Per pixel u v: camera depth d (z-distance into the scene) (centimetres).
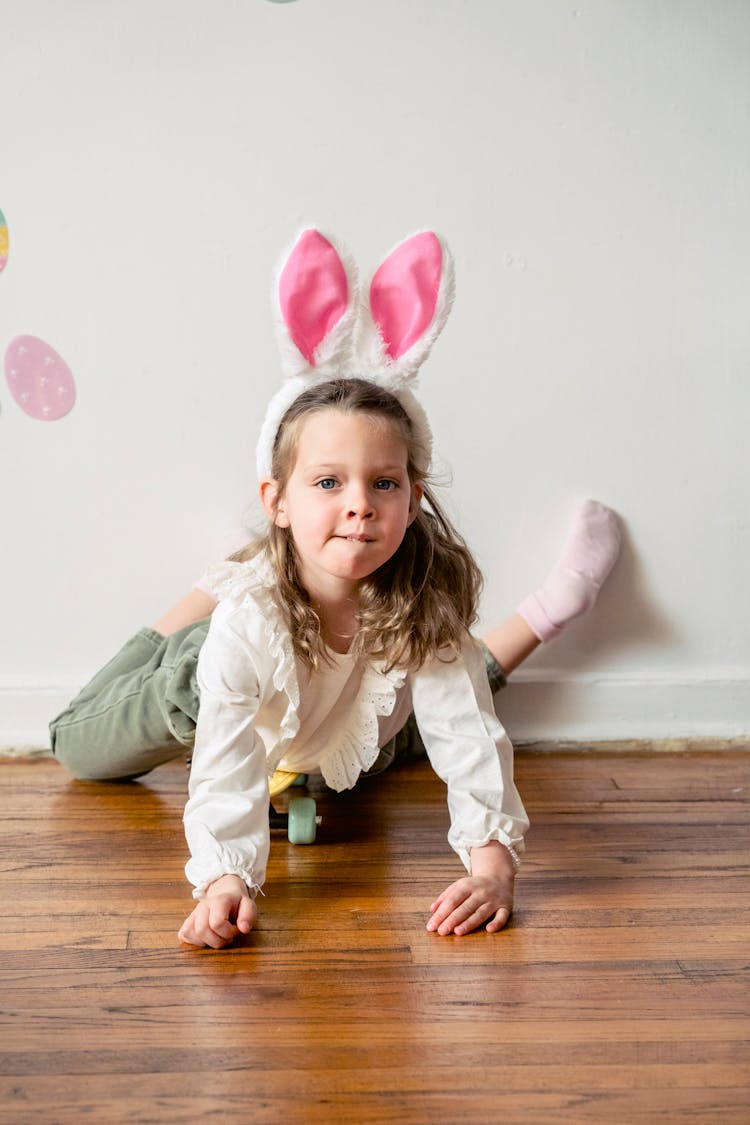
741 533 177
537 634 170
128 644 165
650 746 179
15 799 156
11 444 173
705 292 172
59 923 117
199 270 170
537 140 169
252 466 174
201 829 119
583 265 171
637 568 178
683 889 125
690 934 114
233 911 113
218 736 123
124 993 103
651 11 167
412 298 123
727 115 169
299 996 102
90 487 174
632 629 179
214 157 168
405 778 164
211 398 173
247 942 113
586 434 174
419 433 125
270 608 124
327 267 120
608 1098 88
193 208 168
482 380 173
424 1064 92
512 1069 91
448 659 128
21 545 175
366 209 169
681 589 179
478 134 168
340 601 128
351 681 132
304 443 118
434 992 103
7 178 167
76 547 176
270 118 167
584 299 172
